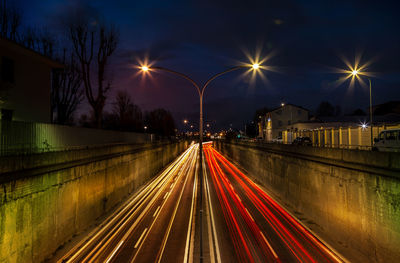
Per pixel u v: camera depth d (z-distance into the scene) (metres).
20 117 19.38
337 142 28.86
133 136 37.34
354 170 12.25
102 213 18.67
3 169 9.08
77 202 14.76
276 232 15.04
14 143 11.68
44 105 21.64
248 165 42.12
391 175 9.85
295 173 20.12
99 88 33.97
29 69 20.28
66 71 34.09
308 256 11.75
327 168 14.89
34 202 10.77
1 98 17.08
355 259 11.36
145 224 16.70
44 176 11.49
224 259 11.59
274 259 11.49
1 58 18.02
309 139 36.66
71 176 14.04
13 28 28.22
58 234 12.71
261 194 26.06
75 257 11.91
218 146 94.31
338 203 13.69
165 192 27.08
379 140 19.66
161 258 11.82
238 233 14.93
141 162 31.59
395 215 9.66
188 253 12.31
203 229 15.67
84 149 15.63
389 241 9.95
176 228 15.91
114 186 21.44
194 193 26.55
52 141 15.30
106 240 13.98
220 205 21.56
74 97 35.19
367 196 11.30
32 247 10.59
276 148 25.52
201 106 19.44
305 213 18.16
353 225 12.32
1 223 8.87
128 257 11.94
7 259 9.12
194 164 54.41
